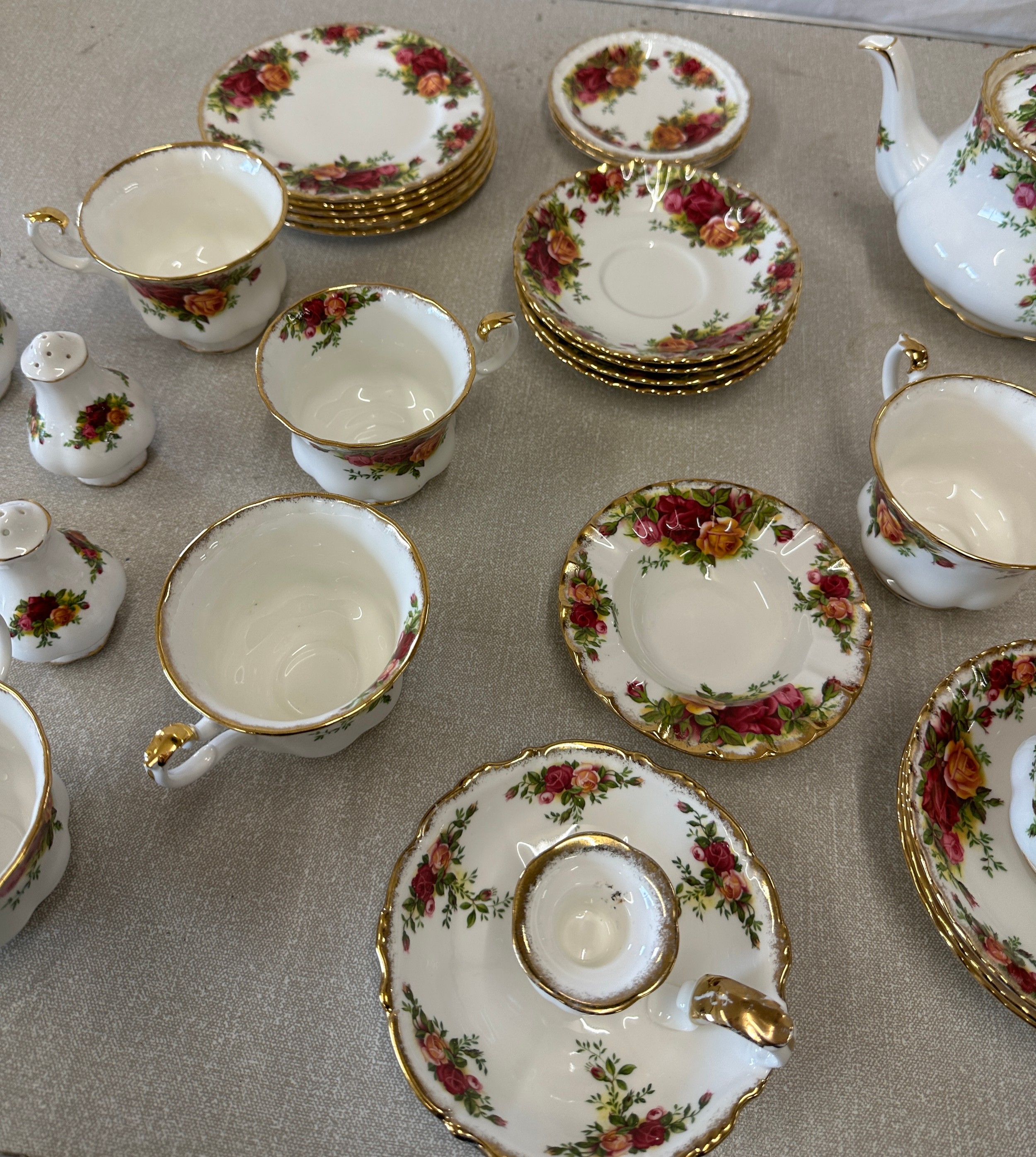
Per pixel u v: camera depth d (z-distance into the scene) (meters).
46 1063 0.57
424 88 1.07
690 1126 0.52
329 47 1.10
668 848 0.61
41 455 0.79
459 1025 0.56
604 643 0.69
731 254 0.95
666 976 0.51
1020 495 0.77
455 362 0.78
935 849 0.59
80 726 0.70
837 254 1.02
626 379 0.84
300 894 0.64
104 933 0.62
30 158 1.09
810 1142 0.56
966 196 0.84
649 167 0.98
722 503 0.76
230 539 0.63
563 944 0.54
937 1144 0.56
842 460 0.87
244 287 0.86
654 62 1.13
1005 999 0.55
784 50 1.23
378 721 0.66
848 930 0.63
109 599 0.72
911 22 1.29
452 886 0.60
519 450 0.87
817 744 0.71
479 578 0.79
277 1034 0.59
